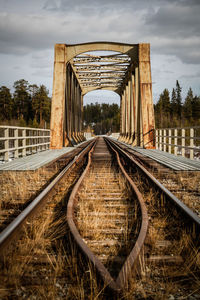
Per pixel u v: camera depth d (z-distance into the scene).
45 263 2.46
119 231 3.21
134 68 20.98
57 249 2.70
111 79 31.64
